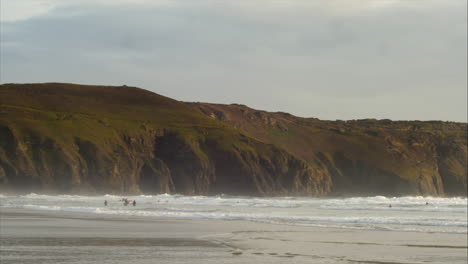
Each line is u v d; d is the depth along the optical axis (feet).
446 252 123.75
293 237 149.69
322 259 111.45
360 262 108.99
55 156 605.31
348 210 311.88
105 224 178.29
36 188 571.69
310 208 333.21
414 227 185.47
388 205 377.50
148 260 106.01
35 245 121.90
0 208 270.26
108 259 106.11
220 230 165.27
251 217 223.92
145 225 177.99
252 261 107.34
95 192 599.98
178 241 135.13
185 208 308.19
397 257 115.96
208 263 104.17
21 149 596.29
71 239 134.10
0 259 103.35
